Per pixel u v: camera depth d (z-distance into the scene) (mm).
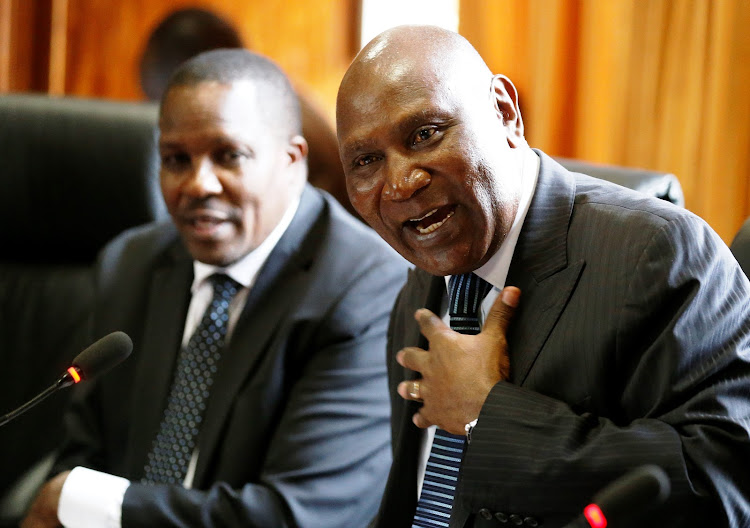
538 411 1482
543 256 1611
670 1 3057
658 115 3098
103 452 2650
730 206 2914
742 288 1511
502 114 1633
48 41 5273
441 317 1827
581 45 3299
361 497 2373
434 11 4945
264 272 2484
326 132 4109
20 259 3318
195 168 2410
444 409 1571
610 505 1080
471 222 1544
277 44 5172
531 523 1460
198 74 2434
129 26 5281
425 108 1504
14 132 3221
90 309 3189
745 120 2887
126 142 3162
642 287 1470
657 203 1574
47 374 3188
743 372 1432
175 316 2584
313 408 2369
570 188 1665
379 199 1562
